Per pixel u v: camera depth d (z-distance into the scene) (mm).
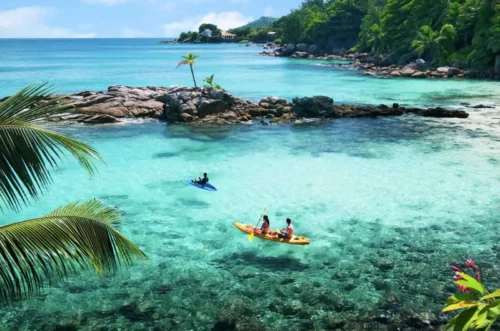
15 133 6711
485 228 18328
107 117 40688
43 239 6938
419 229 18344
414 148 31672
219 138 35531
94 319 12266
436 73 82250
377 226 18734
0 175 6633
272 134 36844
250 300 13195
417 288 13742
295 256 16156
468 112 45188
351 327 11797
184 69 104562
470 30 90125
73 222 7402
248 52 189500
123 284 14125
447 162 28078
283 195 22703
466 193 22469
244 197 22484
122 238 7965
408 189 23234
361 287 13875
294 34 167625
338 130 38062
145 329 11828
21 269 6668
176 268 15258
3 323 12000
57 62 128250
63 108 7340
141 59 145000
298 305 12891
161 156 30297
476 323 4516
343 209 20703
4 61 132500
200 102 43469
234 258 16031
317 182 24641
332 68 107000
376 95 59375
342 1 151250
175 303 13086
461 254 16078
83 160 7590
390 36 110375
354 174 25953
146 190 23578
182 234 18156
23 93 7035
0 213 20234
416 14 104625
